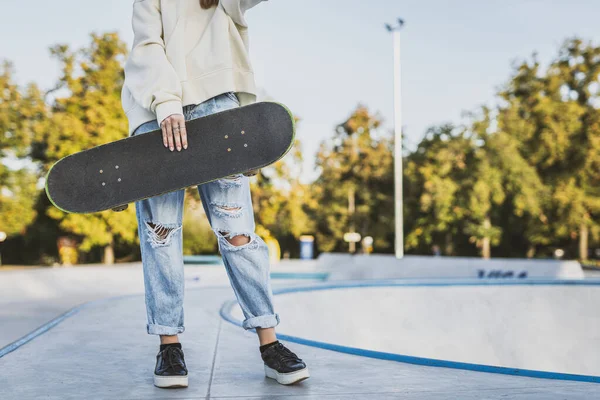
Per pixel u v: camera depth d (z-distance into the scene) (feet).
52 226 102.89
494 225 117.39
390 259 48.85
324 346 8.81
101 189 6.13
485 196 99.19
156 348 8.71
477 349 20.42
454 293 22.22
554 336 20.57
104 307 14.60
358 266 50.08
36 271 29.71
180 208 6.63
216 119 6.15
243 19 6.65
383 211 121.19
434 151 111.04
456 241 121.90
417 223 112.57
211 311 14.34
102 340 9.46
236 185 6.42
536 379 6.53
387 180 121.60
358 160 121.49
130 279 28.89
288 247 126.62
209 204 6.52
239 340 9.61
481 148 104.27
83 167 6.17
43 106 91.91
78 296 20.63
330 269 53.06
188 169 6.08
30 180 96.89
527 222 107.24
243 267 6.46
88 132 89.20
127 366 7.34
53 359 7.80
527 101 107.76
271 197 96.78
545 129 101.19
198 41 6.53
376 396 5.72
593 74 100.78
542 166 105.60
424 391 5.92
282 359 6.33
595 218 103.60
